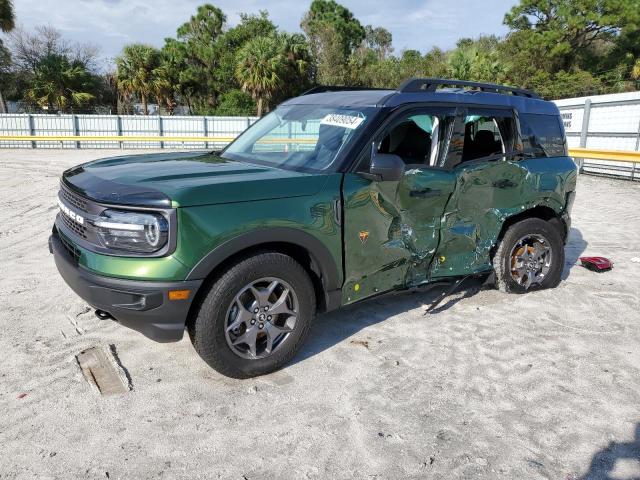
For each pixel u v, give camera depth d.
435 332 3.92
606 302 4.57
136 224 2.71
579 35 38.94
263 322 3.12
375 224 3.45
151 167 3.40
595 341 3.83
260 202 2.96
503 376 3.32
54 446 2.58
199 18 45.88
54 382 3.13
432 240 3.83
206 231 2.77
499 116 4.16
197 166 3.45
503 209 4.21
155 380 3.18
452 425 2.81
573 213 8.94
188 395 3.03
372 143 3.44
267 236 2.95
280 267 3.07
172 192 2.73
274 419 2.83
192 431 2.72
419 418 2.86
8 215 8.11
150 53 36.03
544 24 40.16
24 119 24.86
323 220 3.17
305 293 3.22
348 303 3.48
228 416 2.85
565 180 4.56
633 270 5.54
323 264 3.24
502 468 2.48
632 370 3.42
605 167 14.39
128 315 2.79
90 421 2.78
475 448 2.62
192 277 2.75
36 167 15.51
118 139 22.73
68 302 4.34
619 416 2.91
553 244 4.61
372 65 45.78
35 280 4.89
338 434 2.71
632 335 3.94
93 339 3.68
